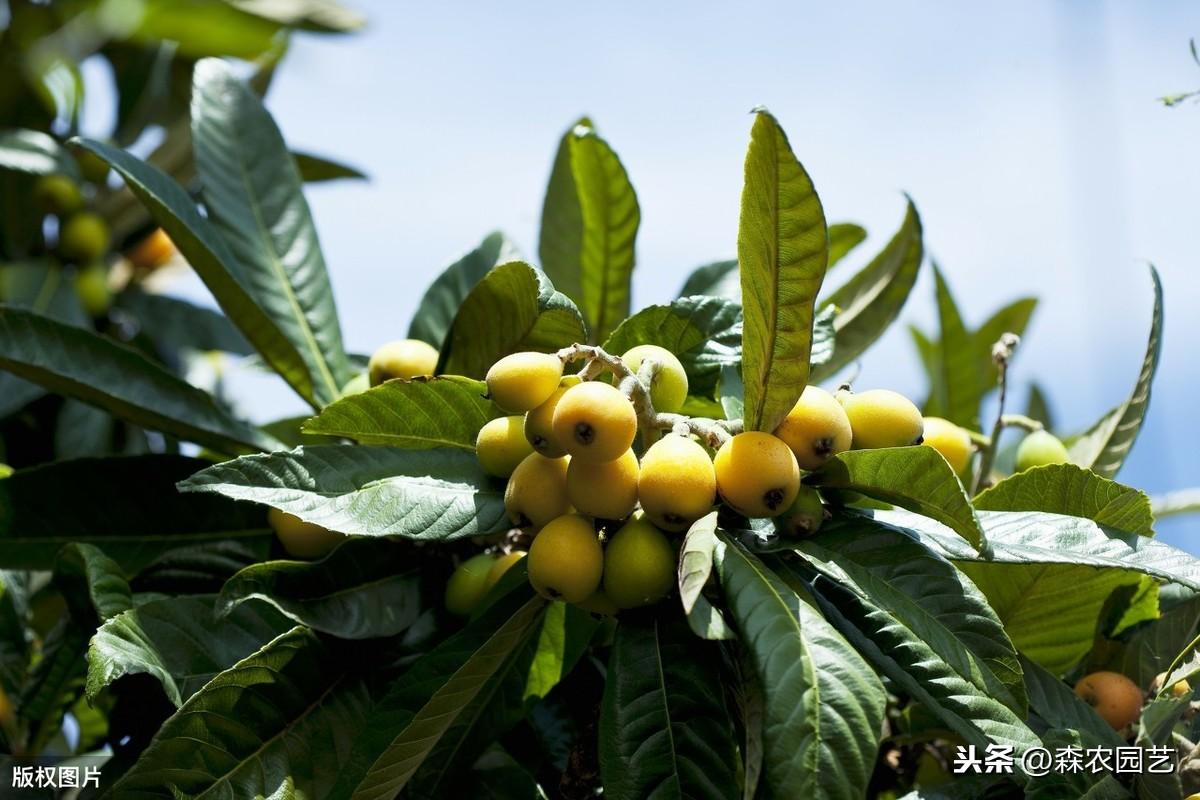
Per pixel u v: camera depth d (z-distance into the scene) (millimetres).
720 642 1223
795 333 1191
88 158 2102
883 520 1235
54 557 1405
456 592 1312
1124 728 1310
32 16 2195
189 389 1460
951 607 1196
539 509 1214
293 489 1240
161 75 2287
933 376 1657
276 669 1272
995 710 1179
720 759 1190
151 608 1301
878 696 1138
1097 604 1326
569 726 1346
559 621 1307
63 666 1400
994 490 1297
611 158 1423
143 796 1228
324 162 2094
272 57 2346
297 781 1252
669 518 1188
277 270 1499
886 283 1496
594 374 1230
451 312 1499
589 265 1471
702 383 1331
